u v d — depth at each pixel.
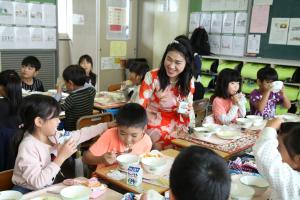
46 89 5.24
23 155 1.66
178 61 2.24
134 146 2.00
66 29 5.70
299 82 4.45
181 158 0.91
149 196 1.38
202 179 0.86
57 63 5.31
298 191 1.35
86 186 1.50
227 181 0.89
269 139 1.47
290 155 1.38
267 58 4.92
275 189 1.39
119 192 1.61
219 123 2.94
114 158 1.78
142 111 1.88
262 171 1.43
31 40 4.95
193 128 2.51
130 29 5.98
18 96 2.47
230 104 3.00
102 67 5.64
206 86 5.22
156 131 2.43
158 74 2.37
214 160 0.90
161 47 6.00
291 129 1.40
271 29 4.83
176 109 2.44
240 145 2.31
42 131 1.73
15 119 2.40
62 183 1.58
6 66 4.76
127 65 5.86
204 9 5.56
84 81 3.31
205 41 5.44
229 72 2.98
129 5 5.87
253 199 1.54
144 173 1.73
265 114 3.25
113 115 3.09
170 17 5.82
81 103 3.17
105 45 5.61
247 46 5.14
